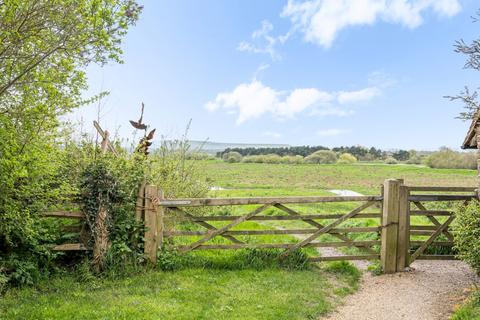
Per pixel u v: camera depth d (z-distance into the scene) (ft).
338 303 21.88
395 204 28.32
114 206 25.14
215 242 33.14
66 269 23.80
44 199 22.45
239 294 21.74
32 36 18.95
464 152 161.68
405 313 20.63
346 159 204.23
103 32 18.44
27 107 19.45
